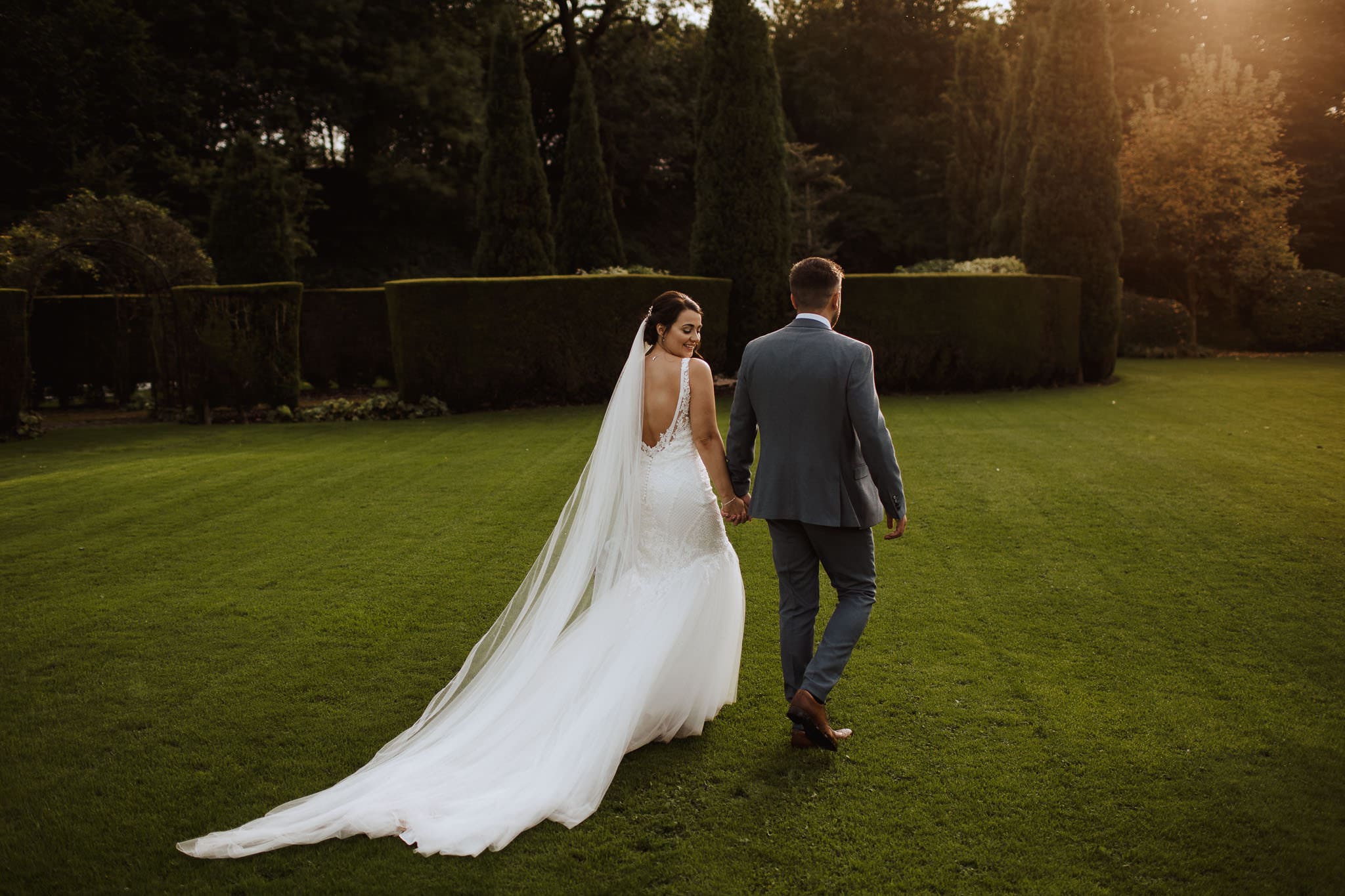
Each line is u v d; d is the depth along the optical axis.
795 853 2.30
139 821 2.50
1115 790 2.55
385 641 3.80
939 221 30.73
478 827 2.38
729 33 12.70
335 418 11.55
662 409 3.00
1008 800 2.51
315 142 25.73
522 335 11.84
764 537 5.32
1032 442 7.92
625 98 30.03
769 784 2.64
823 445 2.78
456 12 26.95
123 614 4.16
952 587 4.30
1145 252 18.59
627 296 12.09
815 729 2.70
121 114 21.28
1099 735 2.86
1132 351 17.64
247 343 11.48
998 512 5.60
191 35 22.78
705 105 12.95
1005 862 2.24
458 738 2.77
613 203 31.73
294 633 3.91
